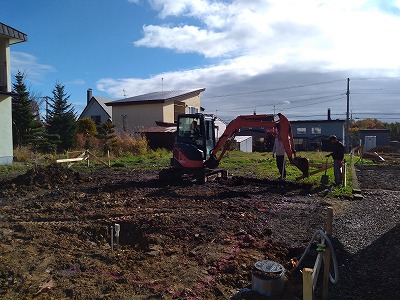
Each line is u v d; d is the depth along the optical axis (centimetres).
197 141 1295
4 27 1814
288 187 1212
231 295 443
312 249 596
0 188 1148
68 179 1284
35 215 816
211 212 841
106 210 858
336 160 1234
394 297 446
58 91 3117
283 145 1249
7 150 1853
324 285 431
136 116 3206
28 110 2614
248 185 1248
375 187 1248
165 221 741
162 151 2573
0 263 524
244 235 665
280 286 438
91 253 587
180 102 3316
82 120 3019
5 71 1878
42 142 2508
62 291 447
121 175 1512
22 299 425
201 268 520
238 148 3575
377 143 4916
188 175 1348
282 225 748
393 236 678
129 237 700
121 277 484
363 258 570
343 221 784
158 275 495
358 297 446
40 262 539
